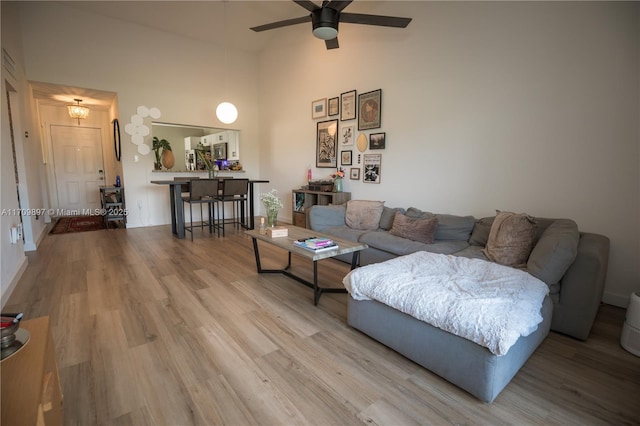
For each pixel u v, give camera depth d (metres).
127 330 2.01
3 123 2.76
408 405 1.41
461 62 3.17
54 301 2.41
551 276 1.93
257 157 6.57
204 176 5.99
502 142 2.94
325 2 2.53
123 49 4.94
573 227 2.16
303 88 5.24
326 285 2.82
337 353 1.80
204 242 4.36
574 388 1.53
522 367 1.68
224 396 1.45
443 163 3.41
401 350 1.74
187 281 2.87
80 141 6.82
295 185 5.64
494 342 1.34
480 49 3.02
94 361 1.69
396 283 1.81
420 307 1.61
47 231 4.99
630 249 2.33
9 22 3.50
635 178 2.27
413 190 3.73
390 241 3.06
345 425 1.29
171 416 1.33
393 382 1.56
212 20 4.96
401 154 3.82
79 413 1.33
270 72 5.98
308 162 5.30
